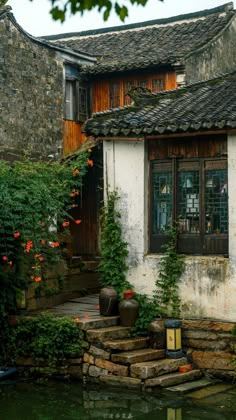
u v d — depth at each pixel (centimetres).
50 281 1473
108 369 1234
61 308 1450
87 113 2086
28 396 1180
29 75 1891
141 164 1351
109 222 1371
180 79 1884
